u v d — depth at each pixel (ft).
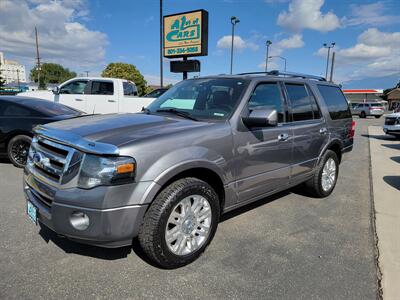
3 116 20.21
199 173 10.12
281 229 12.62
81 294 8.23
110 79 37.68
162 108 12.67
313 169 15.17
